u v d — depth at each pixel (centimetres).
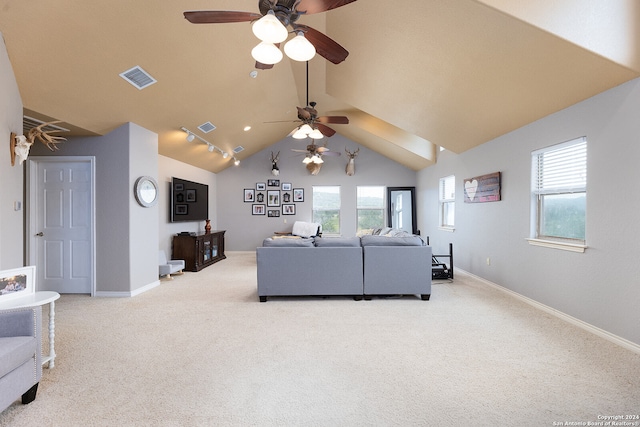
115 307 371
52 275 430
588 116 286
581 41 238
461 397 189
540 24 238
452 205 635
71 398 189
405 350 254
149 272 461
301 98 593
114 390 198
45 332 292
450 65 336
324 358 241
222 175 848
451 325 309
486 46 286
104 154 415
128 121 411
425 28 302
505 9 236
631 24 241
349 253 398
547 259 343
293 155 857
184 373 219
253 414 174
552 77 283
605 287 270
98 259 418
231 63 397
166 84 378
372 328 303
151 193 460
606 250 269
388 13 305
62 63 286
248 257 790
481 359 237
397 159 827
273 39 182
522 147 385
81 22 258
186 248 607
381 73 412
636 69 239
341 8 327
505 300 393
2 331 184
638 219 241
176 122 479
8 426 163
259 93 509
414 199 853
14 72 273
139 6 267
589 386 199
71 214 427
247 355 246
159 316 339
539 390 195
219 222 848
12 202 266
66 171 426
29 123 357
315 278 399
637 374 212
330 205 866
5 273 215
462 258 558
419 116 484
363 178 862
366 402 185
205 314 346
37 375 188
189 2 284
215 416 172
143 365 230
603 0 240
